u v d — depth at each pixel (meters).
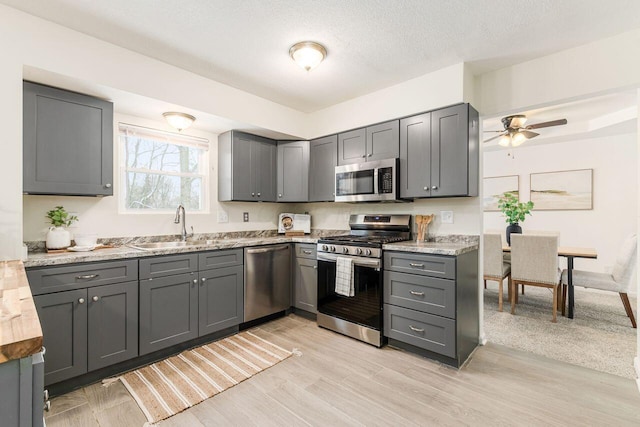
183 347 2.48
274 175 3.63
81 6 1.74
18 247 1.78
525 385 1.99
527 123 4.07
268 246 3.09
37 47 1.83
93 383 1.99
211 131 3.26
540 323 3.13
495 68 2.52
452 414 1.70
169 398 1.83
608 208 4.39
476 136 2.60
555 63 2.28
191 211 3.23
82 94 2.18
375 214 3.32
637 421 1.63
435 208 2.90
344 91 2.98
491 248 3.56
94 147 2.21
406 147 2.74
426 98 2.62
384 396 1.87
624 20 1.89
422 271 2.33
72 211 2.41
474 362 2.30
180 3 1.72
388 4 1.74
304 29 1.98
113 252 2.11
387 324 2.53
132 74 2.21
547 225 4.86
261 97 3.11
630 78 2.01
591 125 4.11
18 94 1.78
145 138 2.85
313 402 1.81
